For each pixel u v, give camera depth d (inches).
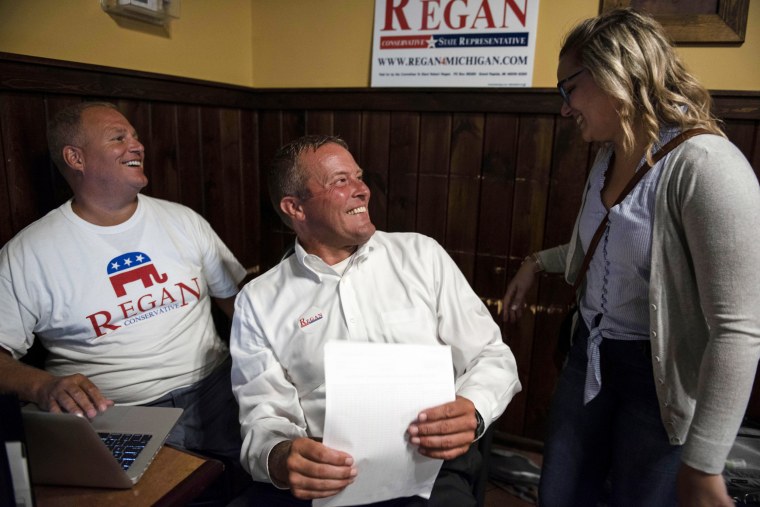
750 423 60.3
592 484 48.1
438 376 36.8
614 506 45.3
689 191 33.5
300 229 48.3
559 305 73.7
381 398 35.4
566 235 71.5
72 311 51.3
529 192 72.3
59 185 58.7
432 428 35.2
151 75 65.4
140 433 38.1
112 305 52.8
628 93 35.7
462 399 38.3
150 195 68.5
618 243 39.3
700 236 32.9
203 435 58.4
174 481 34.0
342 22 79.2
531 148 70.9
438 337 48.2
